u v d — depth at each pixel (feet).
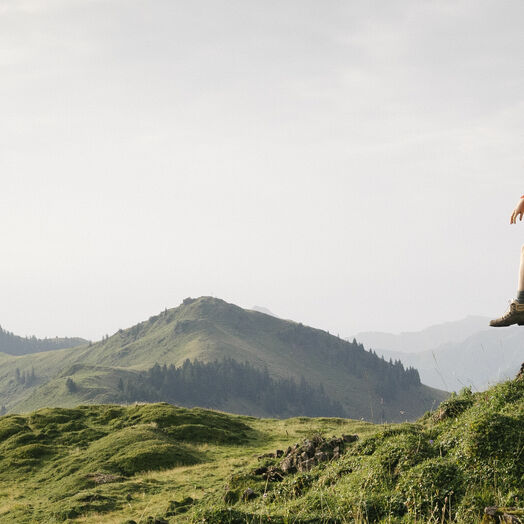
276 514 29.94
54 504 96.53
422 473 27.14
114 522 74.95
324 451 51.52
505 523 19.57
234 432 156.76
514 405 31.48
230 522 27.14
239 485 49.49
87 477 111.86
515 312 27.55
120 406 190.19
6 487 118.52
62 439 153.69
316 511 28.45
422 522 23.40
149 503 84.12
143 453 123.54
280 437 148.87
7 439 157.07
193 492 86.43
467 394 42.88
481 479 25.48
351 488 30.76
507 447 26.30
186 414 166.71
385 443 35.81
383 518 25.80
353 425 157.28
